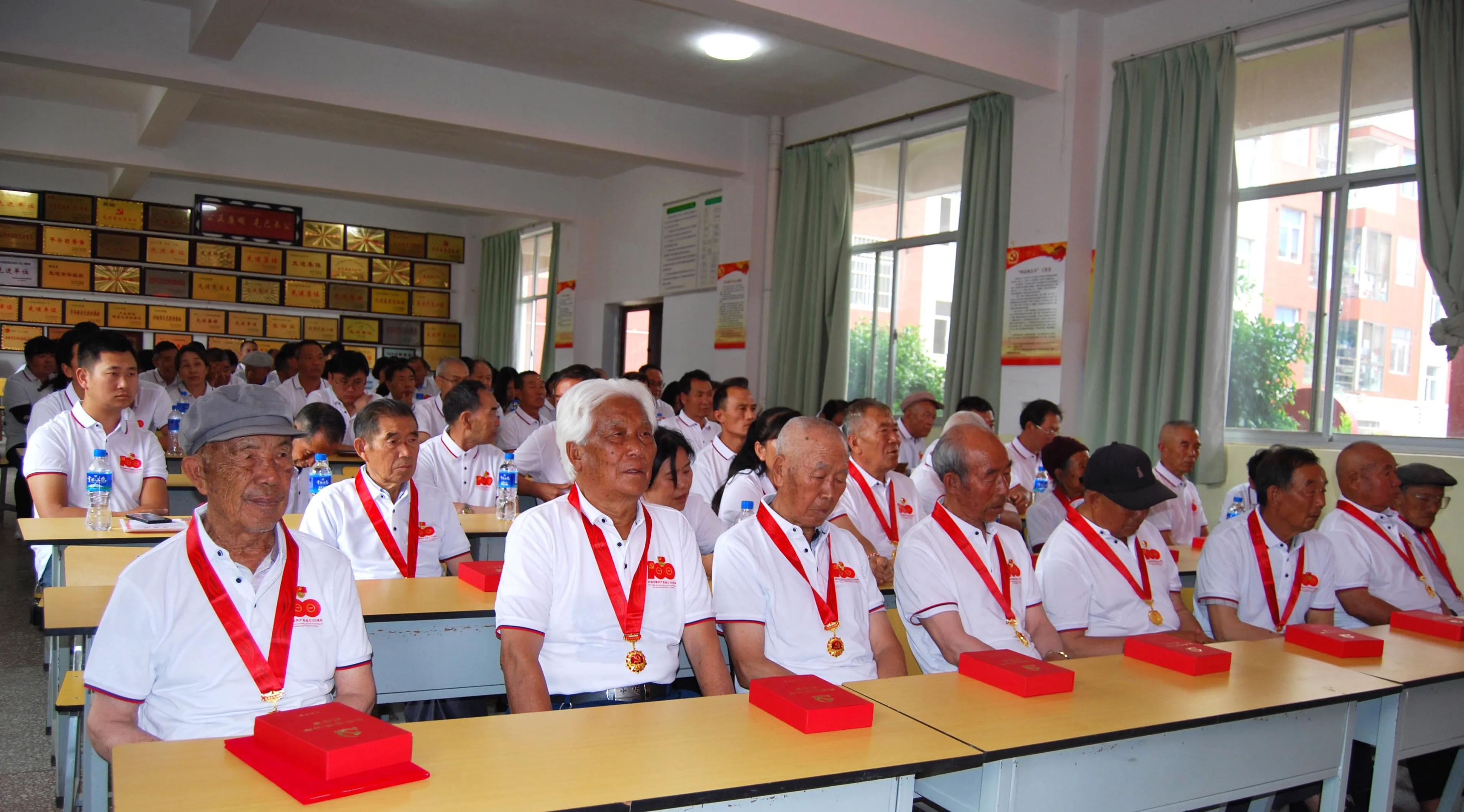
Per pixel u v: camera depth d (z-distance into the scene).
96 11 5.98
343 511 2.96
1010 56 5.49
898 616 2.74
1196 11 5.28
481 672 2.44
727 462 4.12
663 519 2.22
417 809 1.21
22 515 5.90
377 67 6.84
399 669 2.34
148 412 4.96
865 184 7.57
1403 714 2.10
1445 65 4.37
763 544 2.31
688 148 7.99
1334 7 4.79
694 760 1.42
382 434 2.93
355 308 12.33
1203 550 3.03
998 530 2.62
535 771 1.35
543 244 11.72
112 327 10.98
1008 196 6.23
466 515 3.93
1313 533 3.02
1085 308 5.72
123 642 1.64
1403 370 4.68
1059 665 1.99
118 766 1.30
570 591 2.06
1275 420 5.22
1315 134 5.00
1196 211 5.19
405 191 10.16
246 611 1.73
